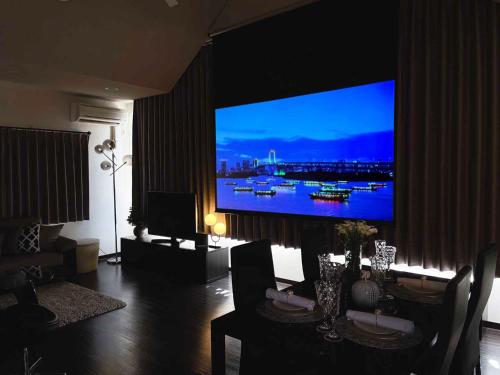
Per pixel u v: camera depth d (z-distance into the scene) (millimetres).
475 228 3232
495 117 3154
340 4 3828
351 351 1468
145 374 2582
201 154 5156
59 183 5449
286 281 4609
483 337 3088
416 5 3471
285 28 4211
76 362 2736
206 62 5004
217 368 1804
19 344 2287
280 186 4344
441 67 3354
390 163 3566
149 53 4395
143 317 3574
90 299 4031
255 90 4496
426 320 1770
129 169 6441
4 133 4852
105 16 3662
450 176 3379
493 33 3146
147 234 5824
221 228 4836
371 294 1872
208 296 4176
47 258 4598
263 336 1609
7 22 3352
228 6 4336
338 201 3914
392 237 3689
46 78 4574
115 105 6195
